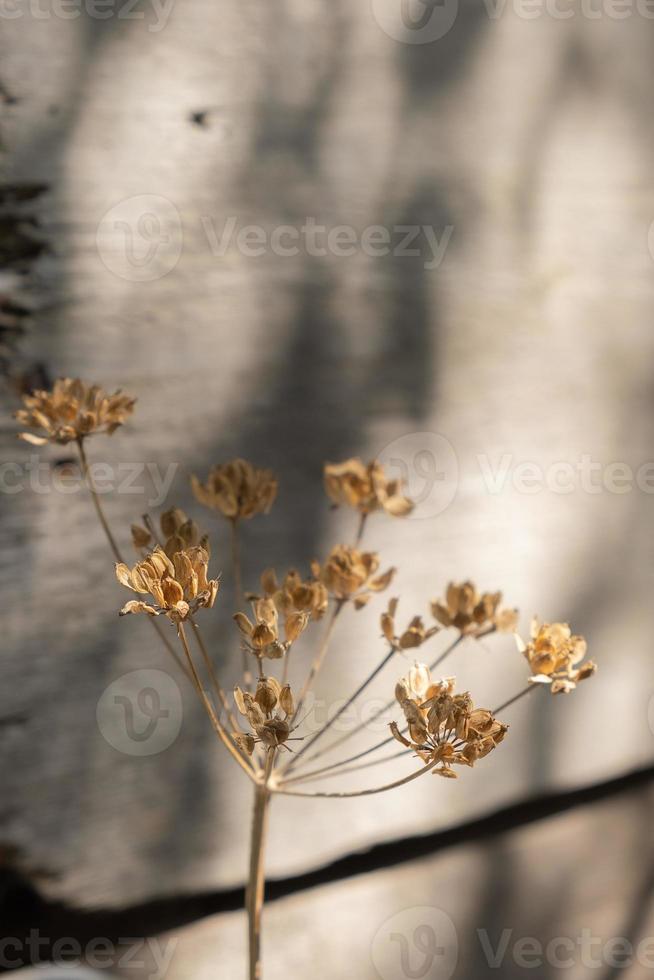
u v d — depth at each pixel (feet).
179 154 3.20
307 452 3.34
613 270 3.55
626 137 3.54
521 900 3.64
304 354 3.32
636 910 3.95
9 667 3.18
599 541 3.60
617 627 3.68
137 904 3.30
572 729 3.63
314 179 3.29
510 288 3.46
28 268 3.13
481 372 3.45
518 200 3.45
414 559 3.43
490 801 3.55
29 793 3.22
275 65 3.24
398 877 3.50
